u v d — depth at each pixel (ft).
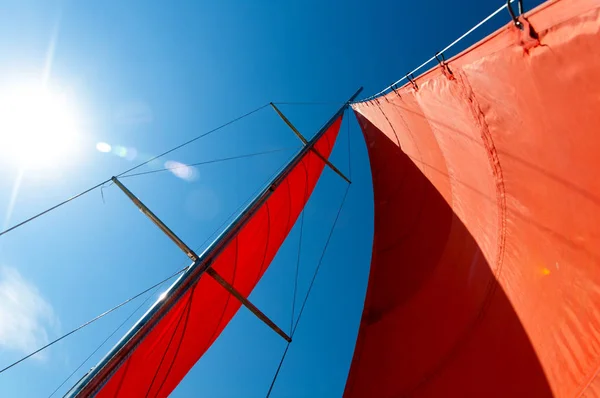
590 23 9.14
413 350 20.47
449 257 22.25
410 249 28.25
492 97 15.64
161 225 24.66
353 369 25.32
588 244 11.44
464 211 22.17
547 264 13.50
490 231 18.53
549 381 11.69
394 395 19.49
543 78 11.93
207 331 26.84
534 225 14.58
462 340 17.21
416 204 30.53
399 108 32.63
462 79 17.71
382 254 32.91
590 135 10.75
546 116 12.59
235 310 30.45
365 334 26.84
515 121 14.66
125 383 19.34
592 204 11.19
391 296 27.07
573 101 11.02
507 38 13.11
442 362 17.65
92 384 15.69
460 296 19.27
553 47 10.84
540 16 11.04
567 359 11.23
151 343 19.92
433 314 20.80
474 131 18.53
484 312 16.67
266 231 32.76
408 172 34.40
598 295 10.81
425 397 17.07
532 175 14.44
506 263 16.33
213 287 24.56
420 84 24.32
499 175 17.15
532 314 13.60
